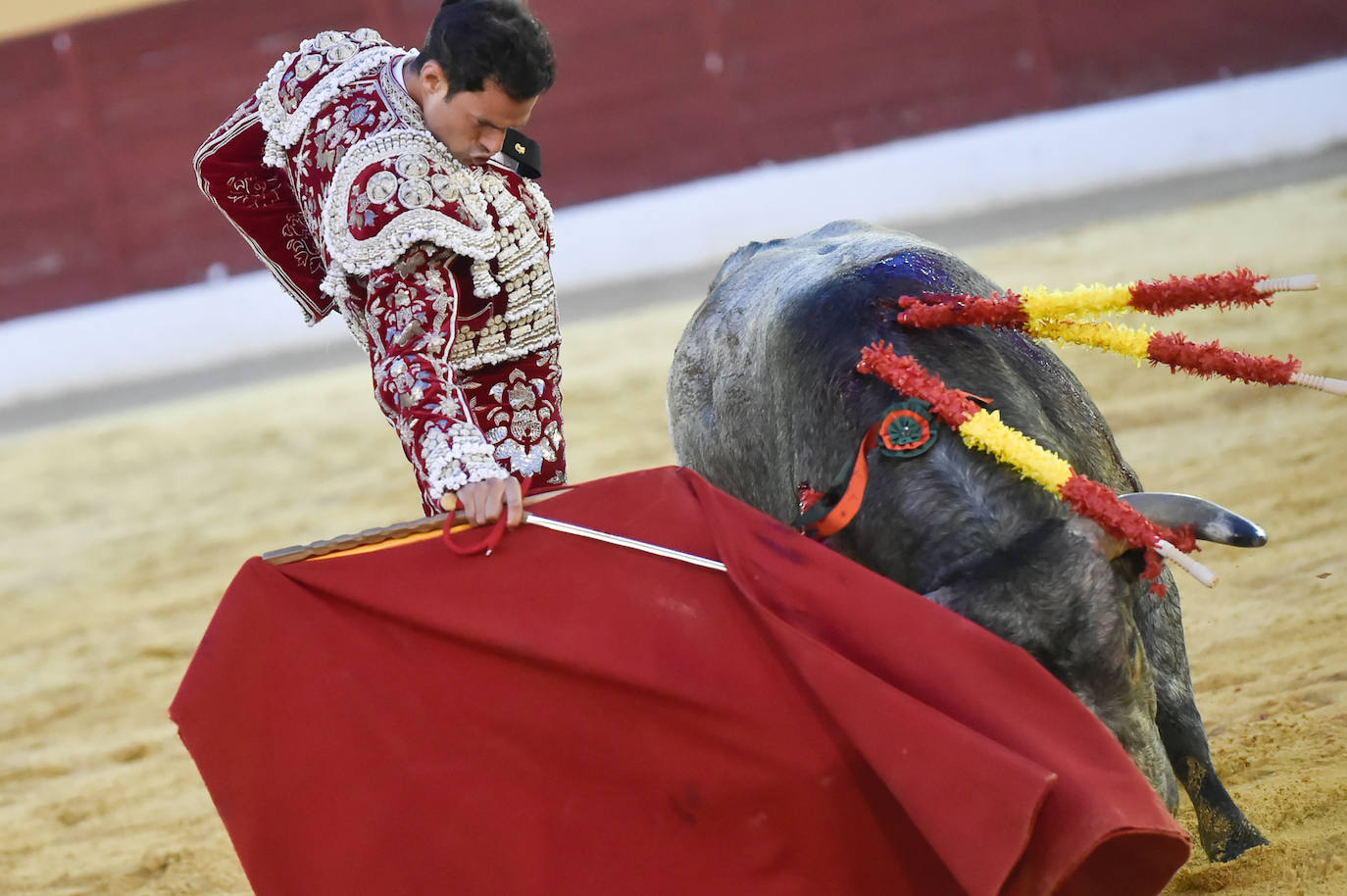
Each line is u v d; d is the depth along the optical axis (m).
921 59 40.31
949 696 6.18
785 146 40.75
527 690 6.75
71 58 40.44
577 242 37.69
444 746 6.79
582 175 41.06
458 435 6.72
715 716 6.51
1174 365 7.43
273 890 6.83
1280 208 29.14
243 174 7.75
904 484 6.89
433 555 6.96
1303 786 8.81
